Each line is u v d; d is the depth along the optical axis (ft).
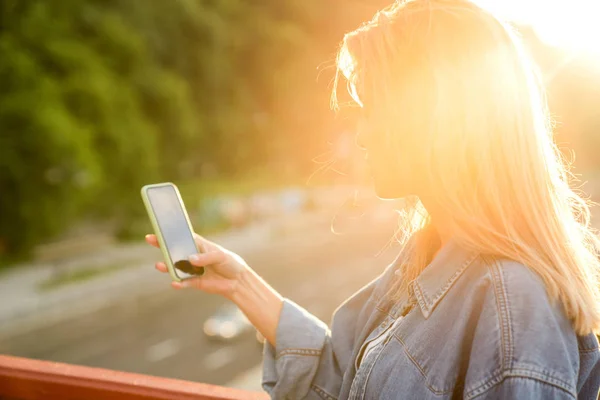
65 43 121.08
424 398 2.96
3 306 93.76
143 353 85.92
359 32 3.34
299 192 201.16
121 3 152.97
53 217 110.93
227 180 210.38
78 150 109.29
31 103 105.40
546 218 2.91
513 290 2.75
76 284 107.76
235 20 227.40
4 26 116.26
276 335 4.29
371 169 3.41
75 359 82.38
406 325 3.16
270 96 226.79
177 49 180.75
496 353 2.67
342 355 4.19
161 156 160.97
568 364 2.58
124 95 132.57
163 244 4.19
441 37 2.99
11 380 4.66
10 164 104.42
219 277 4.34
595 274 3.11
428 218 3.88
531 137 2.95
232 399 4.22
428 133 2.96
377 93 3.15
